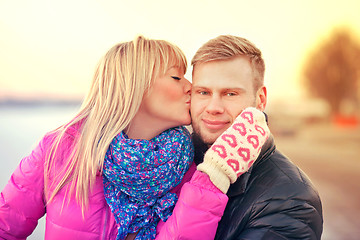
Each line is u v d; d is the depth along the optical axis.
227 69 1.25
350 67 28.56
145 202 1.22
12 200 1.28
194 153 1.38
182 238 1.09
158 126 1.26
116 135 1.22
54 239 1.22
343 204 5.75
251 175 1.24
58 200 1.24
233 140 1.12
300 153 12.95
